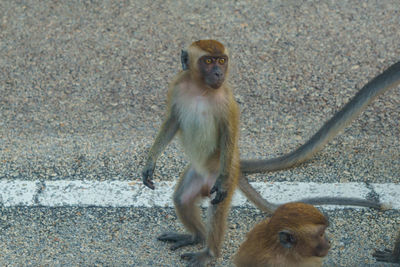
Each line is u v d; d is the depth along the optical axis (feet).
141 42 44.88
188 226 29.22
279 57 43.24
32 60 43.16
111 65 42.83
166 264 27.91
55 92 40.45
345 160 34.50
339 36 45.09
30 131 37.01
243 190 29.50
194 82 27.50
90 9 48.24
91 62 43.06
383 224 29.78
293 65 42.47
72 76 41.81
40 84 41.06
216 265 27.94
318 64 42.47
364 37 44.88
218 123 27.84
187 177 29.14
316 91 40.16
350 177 33.17
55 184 32.60
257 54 43.55
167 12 47.93
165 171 33.83
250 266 25.14
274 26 46.21
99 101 39.73
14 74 41.93
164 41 44.96
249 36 45.24
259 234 25.17
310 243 23.98
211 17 47.34
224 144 27.71
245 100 39.58
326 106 38.93
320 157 34.81
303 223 23.98
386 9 47.83
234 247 28.94
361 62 42.50
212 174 29.09
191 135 28.37
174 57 43.47
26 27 46.24
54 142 36.01
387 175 33.19
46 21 46.88
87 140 36.22
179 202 28.86
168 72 42.19
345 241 28.78
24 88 40.73
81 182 32.81
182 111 28.27
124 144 35.88
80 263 27.61
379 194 31.73
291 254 24.53
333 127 32.37
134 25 46.52
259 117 38.22
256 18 47.11
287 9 48.03
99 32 45.80
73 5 48.62
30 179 32.96
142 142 36.09
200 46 27.04
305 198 30.14
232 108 27.63
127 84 41.14
